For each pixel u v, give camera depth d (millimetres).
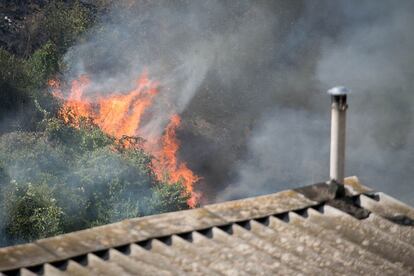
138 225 23094
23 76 80438
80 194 62531
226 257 22469
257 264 22359
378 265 23047
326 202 25266
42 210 59406
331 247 23578
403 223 24781
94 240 22188
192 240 23016
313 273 22344
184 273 21531
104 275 20922
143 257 21938
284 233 23859
